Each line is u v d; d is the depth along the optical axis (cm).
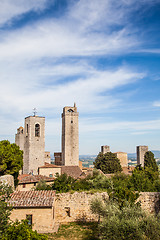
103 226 1658
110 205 2031
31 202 2452
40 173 6588
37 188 3753
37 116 8006
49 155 9875
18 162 5112
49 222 2423
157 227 1546
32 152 7756
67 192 2934
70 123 10344
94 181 3481
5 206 1560
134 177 3597
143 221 1611
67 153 10150
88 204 2805
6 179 2816
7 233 1405
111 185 3039
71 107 10519
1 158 4731
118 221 1608
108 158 8388
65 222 2744
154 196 2745
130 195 2281
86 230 2448
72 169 7506
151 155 8825
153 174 4656
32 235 1431
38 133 7981
